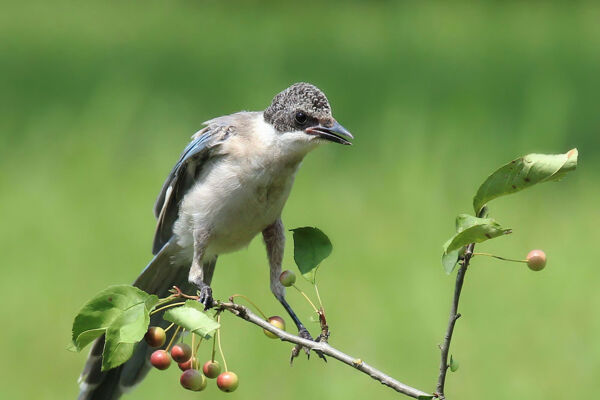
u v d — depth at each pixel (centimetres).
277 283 741
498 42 2594
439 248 1223
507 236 1284
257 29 2762
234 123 725
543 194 1429
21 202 1395
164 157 1580
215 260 774
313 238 584
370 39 2612
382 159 1554
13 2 3153
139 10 3045
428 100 1911
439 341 1039
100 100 1847
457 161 1550
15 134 1691
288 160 709
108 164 1554
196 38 2623
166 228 782
